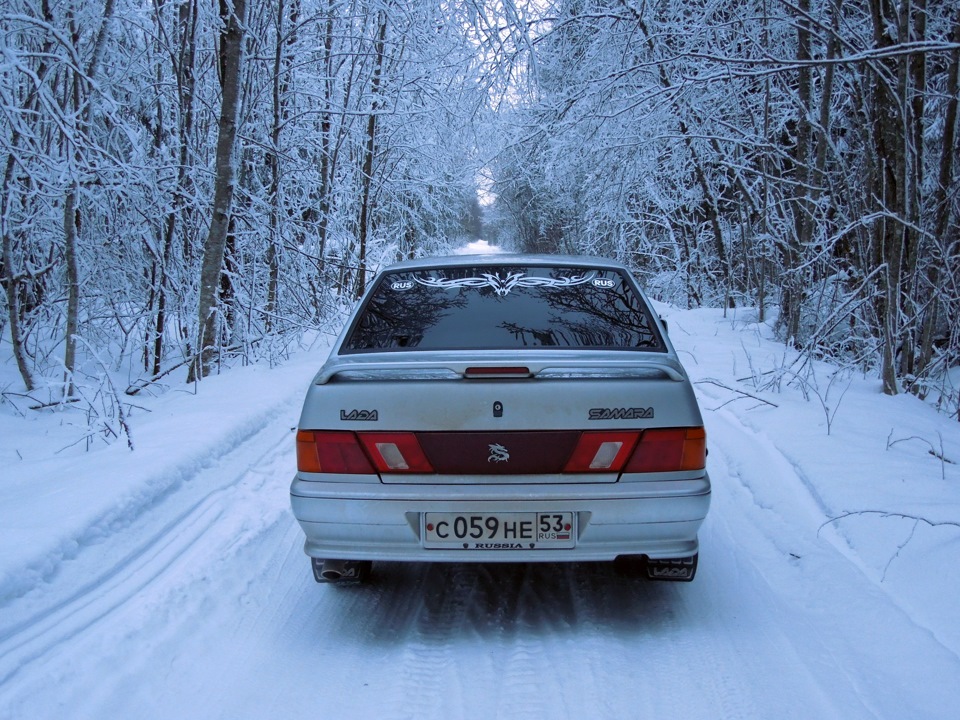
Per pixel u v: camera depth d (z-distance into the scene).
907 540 3.53
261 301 10.17
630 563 3.81
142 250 9.34
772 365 8.34
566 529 3.04
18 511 4.07
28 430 6.32
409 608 3.55
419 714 2.64
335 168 13.18
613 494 3.01
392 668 2.97
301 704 2.72
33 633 3.10
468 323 3.61
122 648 3.01
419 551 3.07
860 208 8.74
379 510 3.06
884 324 7.32
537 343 3.46
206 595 3.55
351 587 3.77
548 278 3.96
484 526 3.05
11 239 7.83
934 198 7.61
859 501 4.24
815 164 10.20
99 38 7.39
